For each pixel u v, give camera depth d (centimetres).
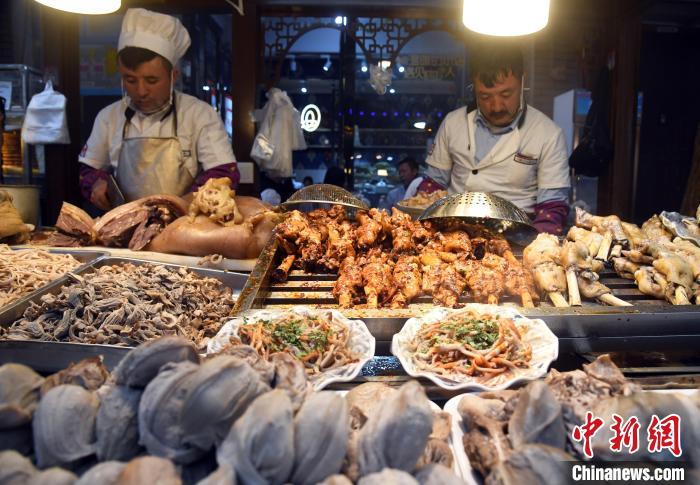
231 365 110
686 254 276
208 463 111
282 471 99
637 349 212
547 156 444
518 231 325
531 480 106
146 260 314
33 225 402
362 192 859
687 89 689
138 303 243
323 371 179
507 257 284
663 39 680
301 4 616
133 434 112
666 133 694
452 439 139
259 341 184
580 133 668
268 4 617
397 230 309
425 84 817
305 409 107
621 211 639
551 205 438
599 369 144
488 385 173
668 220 317
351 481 106
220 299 273
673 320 211
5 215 357
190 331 237
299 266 303
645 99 688
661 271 258
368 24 638
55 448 108
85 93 766
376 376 189
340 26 639
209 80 819
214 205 334
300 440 103
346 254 290
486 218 304
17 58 724
